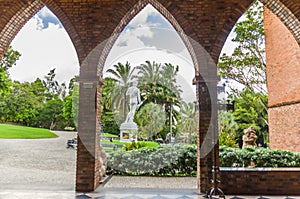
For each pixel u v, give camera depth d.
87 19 5.78
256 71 12.58
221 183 5.52
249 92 14.04
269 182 5.51
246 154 7.26
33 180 7.19
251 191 5.49
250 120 14.73
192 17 5.69
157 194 5.37
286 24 6.01
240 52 12.54
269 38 8.83
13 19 5.87
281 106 8.09
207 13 5.70
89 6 5.80
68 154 12.61
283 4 5.58
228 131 10.90
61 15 5.80
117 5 5.76
